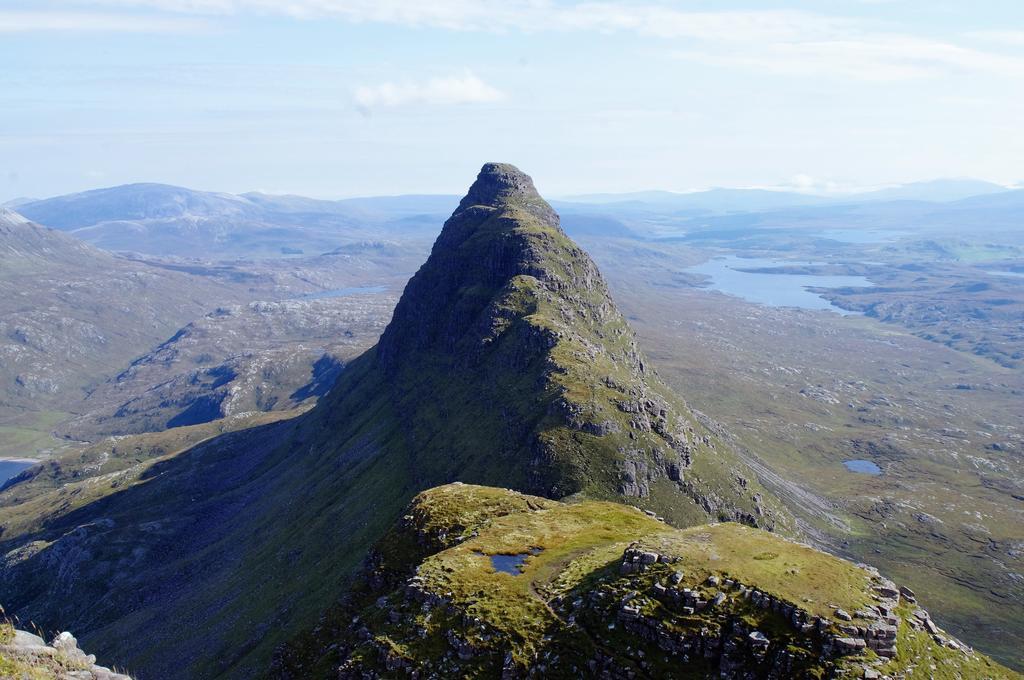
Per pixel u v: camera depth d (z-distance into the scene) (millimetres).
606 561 96500
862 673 69438
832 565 86000
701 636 76250
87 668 55094
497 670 82250
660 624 78562
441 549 119562
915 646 74000
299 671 107812
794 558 87562
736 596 79312
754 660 73500
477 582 97500
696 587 81500
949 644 76625
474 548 111062
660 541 94562
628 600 82562
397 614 96250
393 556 123188
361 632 97625
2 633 54844
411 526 129000
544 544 112125
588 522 123562
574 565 98625
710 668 74438
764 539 94875
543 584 95250
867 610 75938
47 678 51062
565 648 81688
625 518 126625
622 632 80625
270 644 192375
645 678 75312
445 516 128625
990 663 75125
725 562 86062
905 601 81875
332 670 93188
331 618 116938
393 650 88500
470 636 87125
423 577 101250
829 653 71750
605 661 78312
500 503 134000
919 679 69812
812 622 74188
